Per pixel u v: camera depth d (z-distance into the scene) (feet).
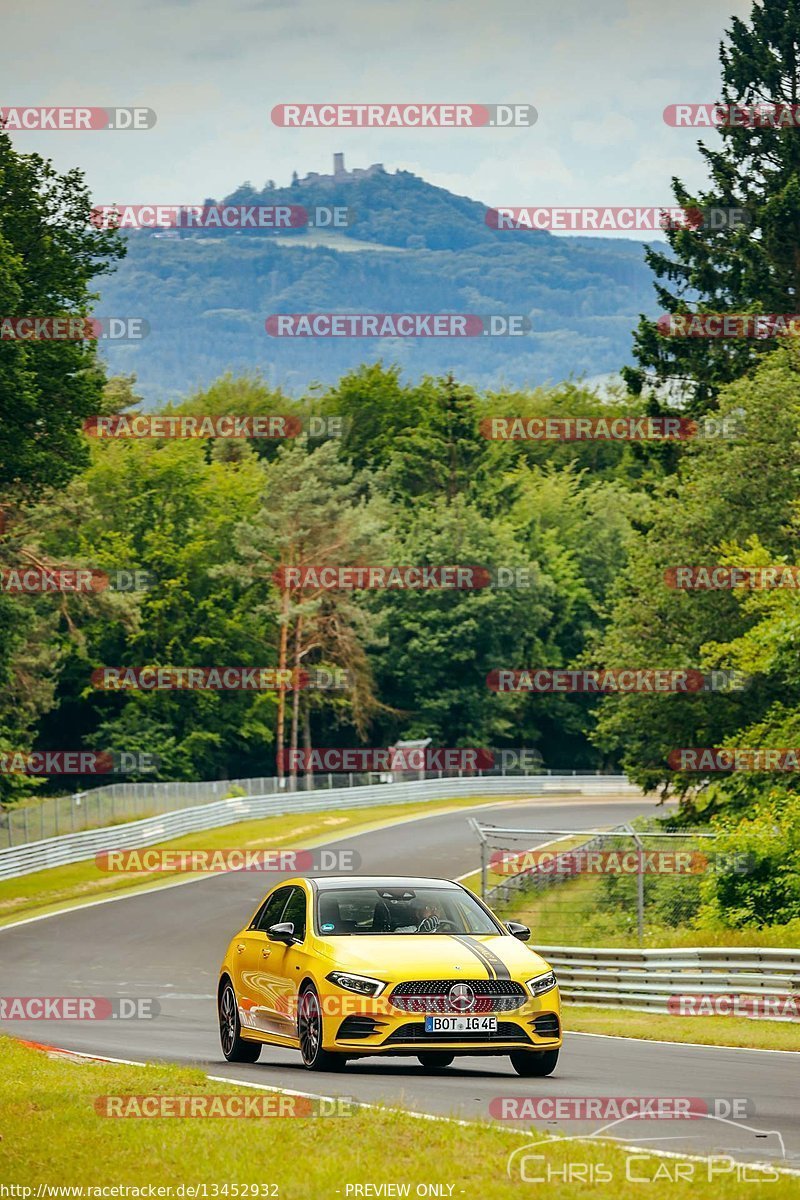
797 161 398.83
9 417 328.70
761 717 304.50
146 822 405.59
